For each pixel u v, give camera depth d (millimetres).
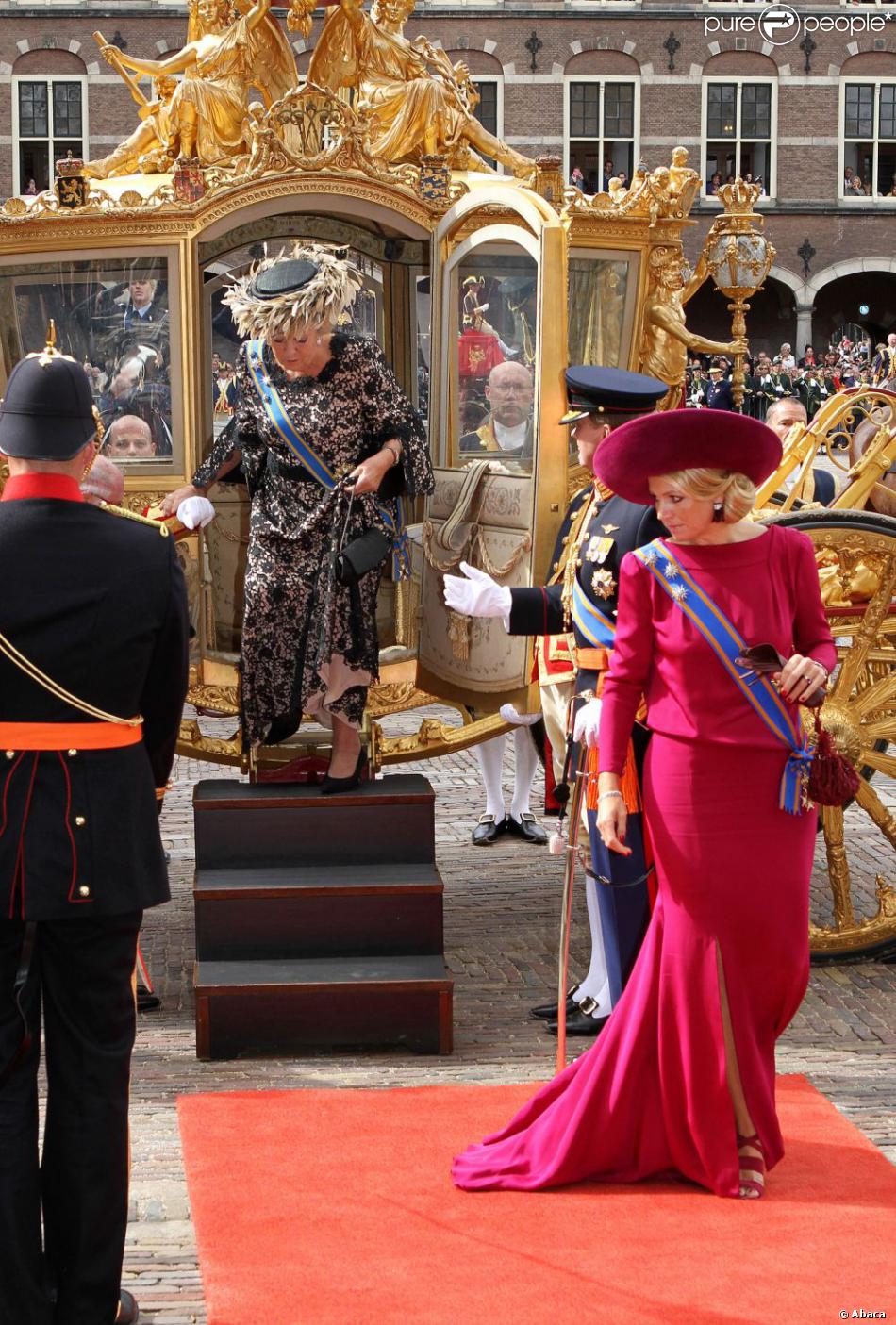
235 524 5973
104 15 29391
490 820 7156
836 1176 3705
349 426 4980
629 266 5863
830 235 32000
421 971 4730
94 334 5516
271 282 4852
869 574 5266
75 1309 3010
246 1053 4668
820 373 26766
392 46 5953
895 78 31688
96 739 3023
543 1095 3807
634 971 3746
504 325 5289
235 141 5863
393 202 5582
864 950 5461
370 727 5777
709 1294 3119
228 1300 3135
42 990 3090
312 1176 3732
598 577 4484
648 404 4582
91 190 5781
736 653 3600
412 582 6000
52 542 3016
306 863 5070
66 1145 3010
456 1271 3240
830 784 3613
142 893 3029
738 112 31531
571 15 30781
